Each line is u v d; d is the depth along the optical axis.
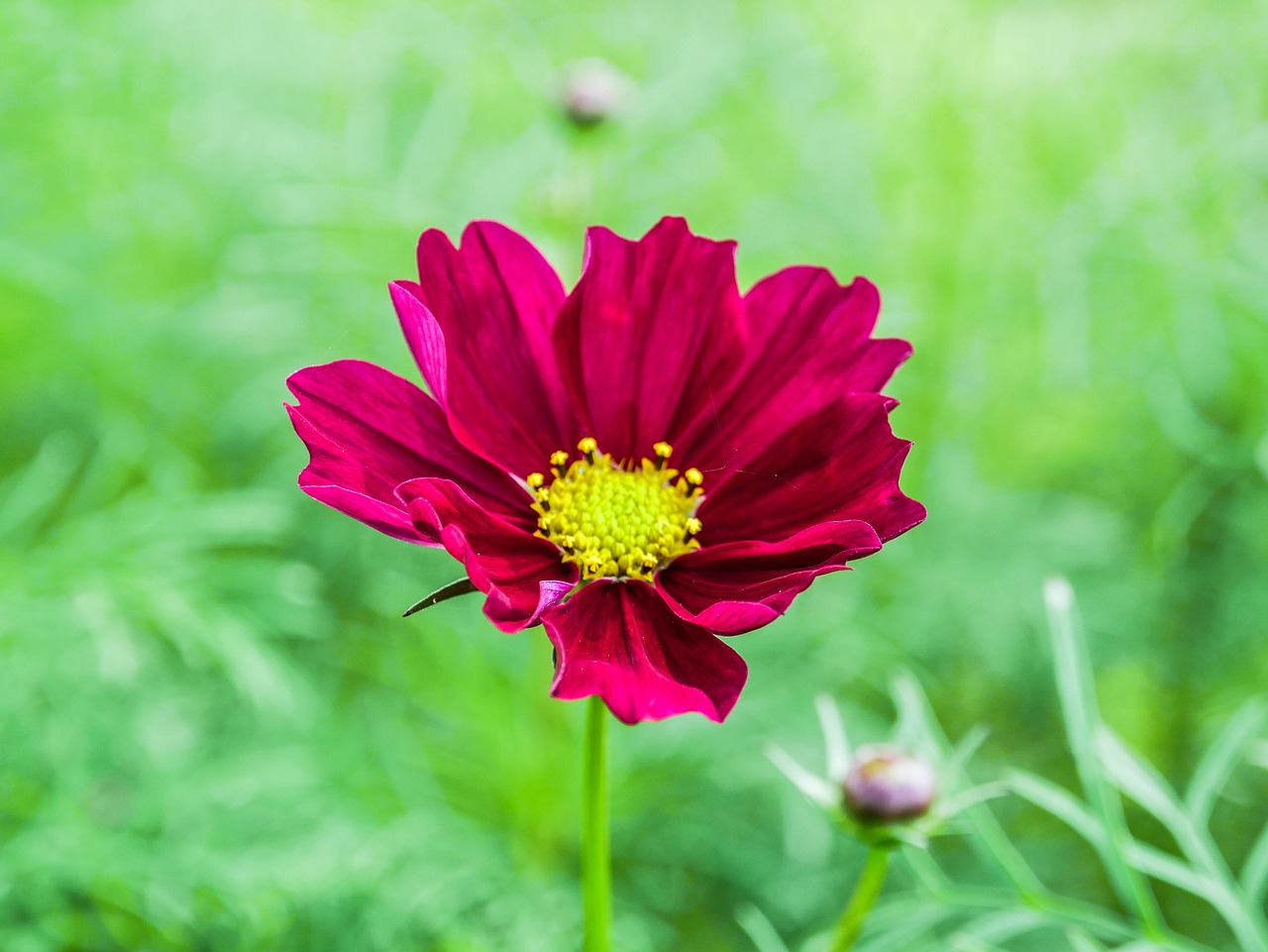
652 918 0.50
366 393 0.37
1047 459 0.67
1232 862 0.56
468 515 0.36
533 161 0.63
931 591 0.60
